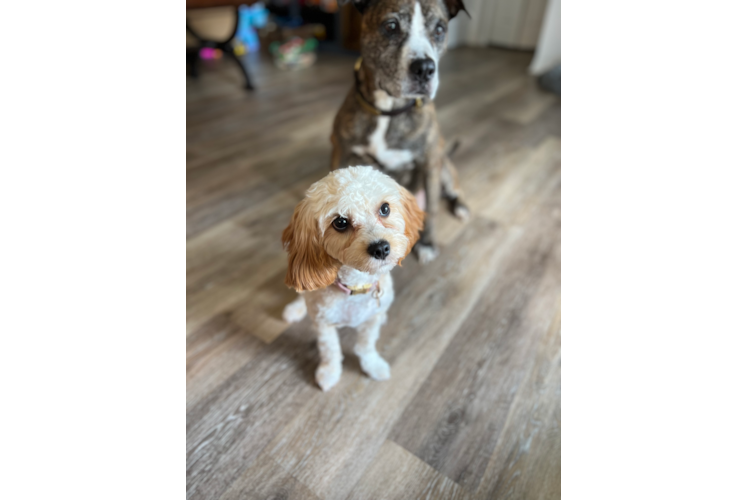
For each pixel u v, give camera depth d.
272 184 2.18
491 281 1.63
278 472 1.02
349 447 1.08
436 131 1.59
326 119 2.98
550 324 1.45
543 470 1.05
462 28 5.58
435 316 1.47
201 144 2.57
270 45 4.65
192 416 1.12
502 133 2.89
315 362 1.29
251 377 1.24
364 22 1.39
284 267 1.65
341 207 0.82
